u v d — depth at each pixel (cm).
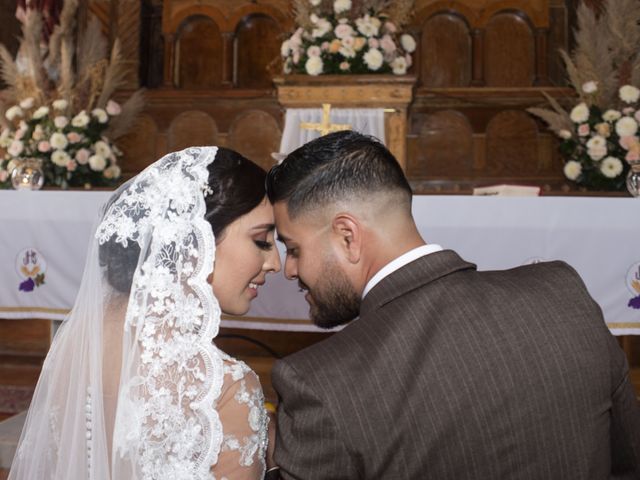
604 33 559
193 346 122
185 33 693
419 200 316
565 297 116
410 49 543
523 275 122
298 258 130
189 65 690
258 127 629
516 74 656
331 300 128
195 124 636
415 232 126
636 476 130
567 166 505
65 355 141
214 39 692
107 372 130
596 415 109
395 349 108
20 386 373
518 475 104
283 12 684
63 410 138
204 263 127
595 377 110
